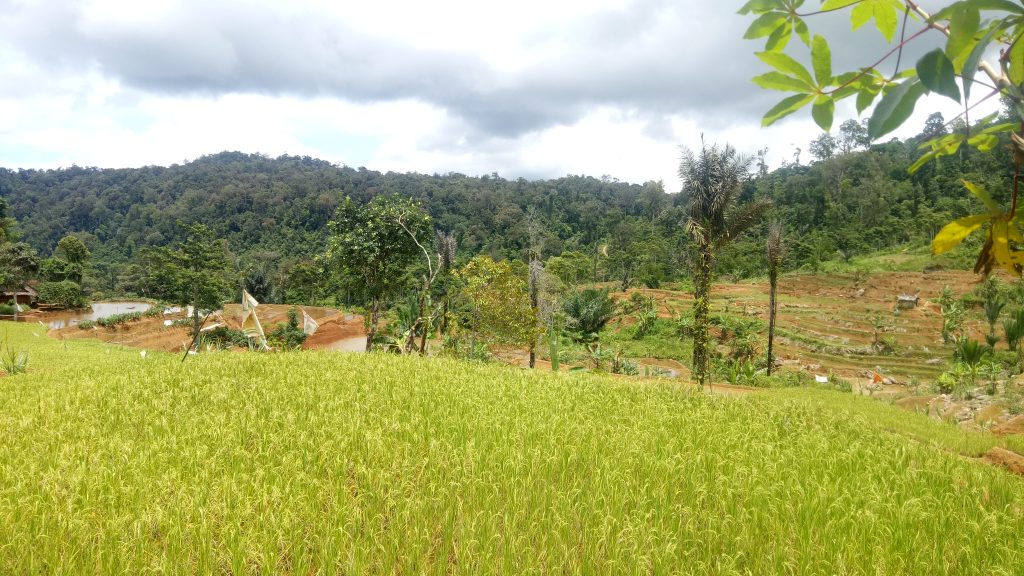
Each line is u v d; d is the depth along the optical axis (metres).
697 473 7.49
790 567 5.12
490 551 5.30
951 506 6.62
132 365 15.95
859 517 6.09
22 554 5.07
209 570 5.10
